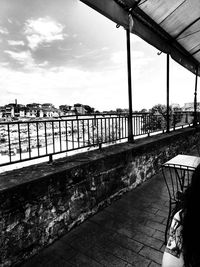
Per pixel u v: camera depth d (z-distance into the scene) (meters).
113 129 4.11
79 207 2.92
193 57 7.67
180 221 0.74
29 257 2.26
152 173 5.11
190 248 0.66
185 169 2.50
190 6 4.41
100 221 3.03
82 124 3.36
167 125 6.75
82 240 2.58
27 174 2.40
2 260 2.00
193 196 0.68
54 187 2.49
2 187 2.00
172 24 4.96
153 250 2.38
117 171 3.72
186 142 7.75
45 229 2.43
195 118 9.60
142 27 4.48
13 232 2.08
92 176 3.12
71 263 2.19
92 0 3.04
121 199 3.80
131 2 3.69
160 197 3.85
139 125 5.07
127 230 2.79
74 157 3.28
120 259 2.24
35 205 2.28
